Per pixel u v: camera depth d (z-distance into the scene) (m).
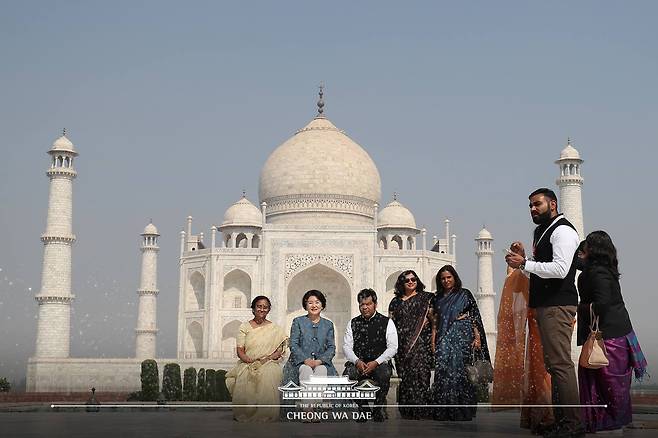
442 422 14.97
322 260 78.69
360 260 79.00
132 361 69.31
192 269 79.81
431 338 16.88
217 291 77.12
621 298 12.93
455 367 16.00
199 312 77.88
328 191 88.94
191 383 54.06
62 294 75.31
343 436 11.12
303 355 17.02
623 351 12.62
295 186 89.25
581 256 13.41
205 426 12.97
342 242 79.19
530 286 12.75
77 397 54.66
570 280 12.30
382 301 78.44
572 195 79.50
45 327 74.75
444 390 15.86
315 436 11.10
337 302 82.62
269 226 79.00
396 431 12.29
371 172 92.94
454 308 16.50
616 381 12.52
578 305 13.22
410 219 91.50
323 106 100.38
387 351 16.14
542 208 13.17
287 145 93.56
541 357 13.22
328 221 88.12
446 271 16.91
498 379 13.94
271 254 78.50
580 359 12.79
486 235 94.00
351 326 16.81
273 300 77.69
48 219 76.62
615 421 12.45
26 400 51.72
